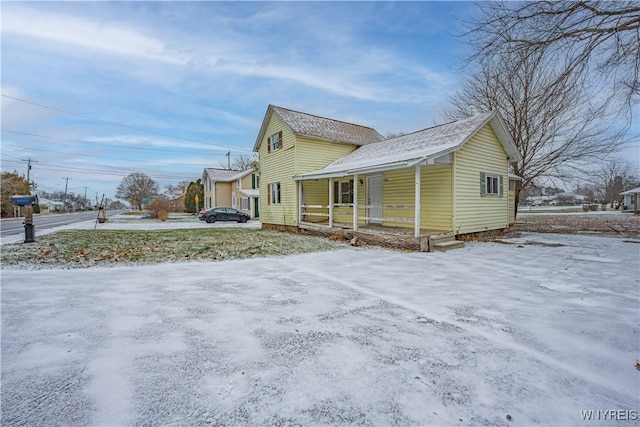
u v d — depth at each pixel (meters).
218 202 34.31
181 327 3.39
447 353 2.78
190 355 2.75
